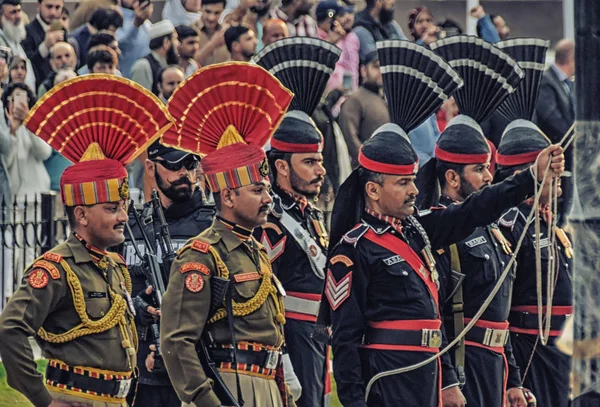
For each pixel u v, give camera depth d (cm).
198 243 1520
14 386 1461
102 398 1502
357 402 1680
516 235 1994
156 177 1812
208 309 1502
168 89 2812
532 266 2008
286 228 1909
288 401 1570
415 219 1750
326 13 2967
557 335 2036
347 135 2816
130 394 1556
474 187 1900
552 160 1655
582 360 1523
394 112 1759
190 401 1477
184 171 1805
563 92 2755
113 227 1520
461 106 1916
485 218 1708
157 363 1745
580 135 1506
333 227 1756
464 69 1906
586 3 1494
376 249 1708
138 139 1550
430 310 1719
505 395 1919
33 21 2867
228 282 1505
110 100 1540
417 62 1755
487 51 1898
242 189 1541
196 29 2947
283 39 1947
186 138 1603
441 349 1766
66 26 2883
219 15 2977
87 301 1499
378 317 1711
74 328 1491
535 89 2047
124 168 1551
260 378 1530
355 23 3014
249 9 3000
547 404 2048
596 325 1515
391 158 1712
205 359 1504
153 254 1778
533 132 2036
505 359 1922
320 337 1742
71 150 1541
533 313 2023
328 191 2723
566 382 2041
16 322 1455
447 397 1778
